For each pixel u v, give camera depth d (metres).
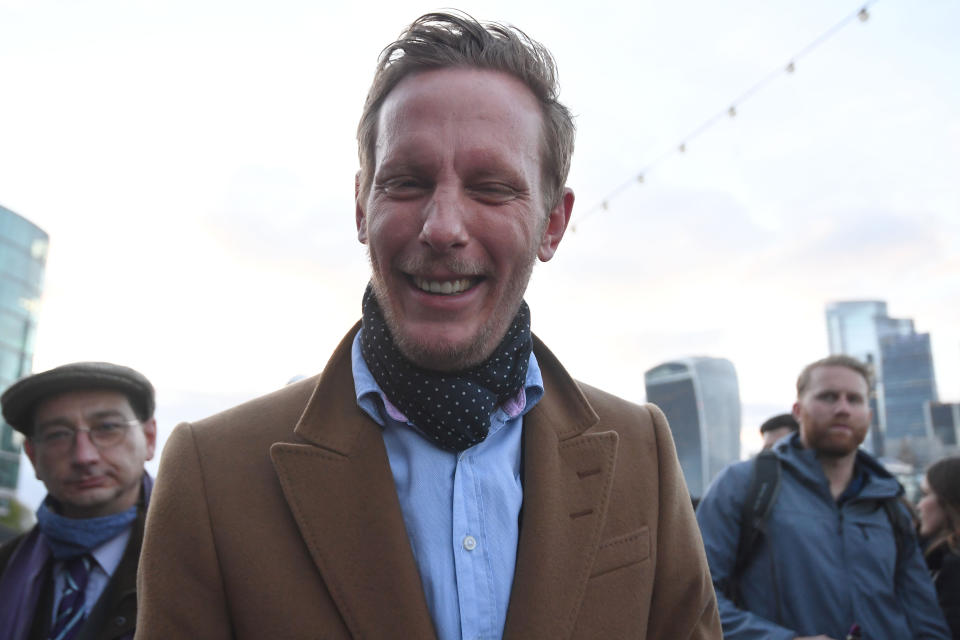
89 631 1.75
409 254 1.02
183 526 1.01
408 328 1.04
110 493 1.98
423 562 1.02
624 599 1.08
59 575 1.95
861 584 2.50
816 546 2.54
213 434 1.09
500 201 1.04
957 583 2.80
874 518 2.67
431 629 0.96
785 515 2.60
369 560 1.00
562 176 1.19
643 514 1.16
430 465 1.08
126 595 1.80
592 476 1.15
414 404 1.06
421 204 1.03
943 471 3.26
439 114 1.03
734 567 2.60
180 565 0.99
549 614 1.01
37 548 1.99
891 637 2.46
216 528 1.01
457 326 1.04
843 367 2.80
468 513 1.05
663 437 1.27
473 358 1.07
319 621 0.96
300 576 0.99
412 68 1.07
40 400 2.00
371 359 1.12
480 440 1.08
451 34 1.08
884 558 2.57
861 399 2.75
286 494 1.01
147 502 2.08
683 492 1.27
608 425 1.24
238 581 0.98
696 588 1.20
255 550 0.99
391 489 1.04
